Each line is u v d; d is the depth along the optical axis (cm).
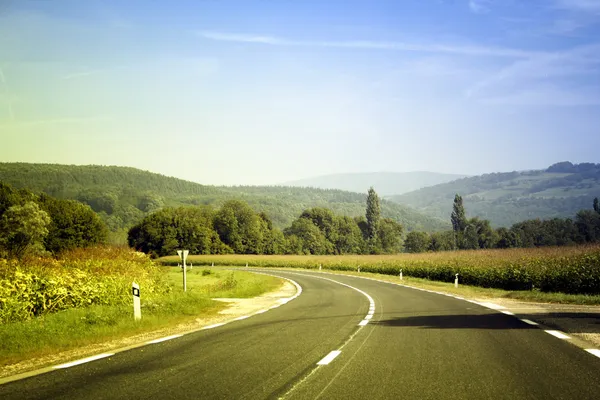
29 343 1125
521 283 3031
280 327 1355
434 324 1359
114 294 2022
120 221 15912
